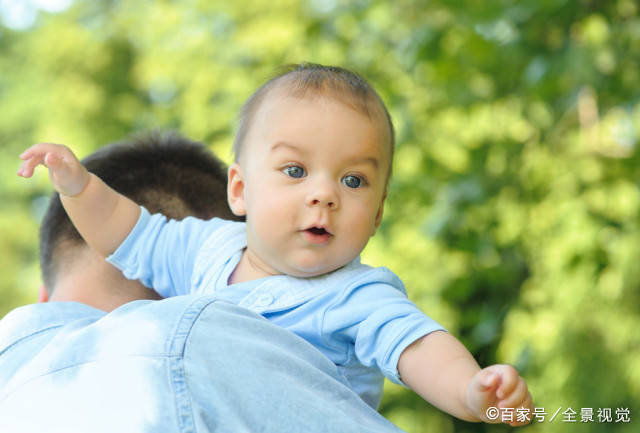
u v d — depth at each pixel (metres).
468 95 4.56
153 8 9.29
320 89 1.46
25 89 11.44
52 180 1.51
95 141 10.73
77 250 1.69
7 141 11.84
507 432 5.88
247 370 1.14
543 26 3.79
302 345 1.25
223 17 8.10
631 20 3.87
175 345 1.14
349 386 1.32
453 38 4.23
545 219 4.80
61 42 11.24
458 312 5.30
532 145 4.77
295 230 1.41
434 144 5.06
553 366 4.61
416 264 5.45
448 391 1.19
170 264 1.60
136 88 11.15
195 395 1.11
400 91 5.32
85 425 1.10
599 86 3.72
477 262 4.84
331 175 1.41
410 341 1.27
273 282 1.45
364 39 5.81
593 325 4.61
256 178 1.46
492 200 4.62
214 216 1.83
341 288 1.41
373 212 1.45
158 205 1.76
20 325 1.33
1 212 12.41
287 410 1.12
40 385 1.17
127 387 1.12
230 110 7.69
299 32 7.28
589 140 4.43
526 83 3.99
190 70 8.38
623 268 4.28
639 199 4.38
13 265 12.41
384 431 1.18
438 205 4.46
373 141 1.45
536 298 4.86
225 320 1.19
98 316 1.40
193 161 1.87
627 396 4.39
